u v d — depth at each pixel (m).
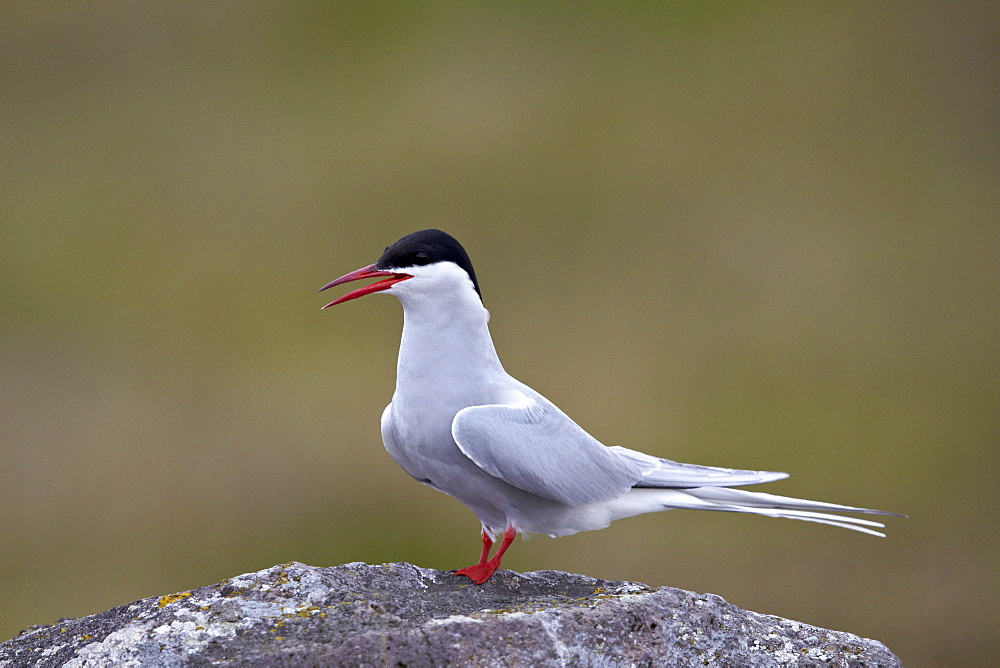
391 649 5.04
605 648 5.25
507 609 5.36
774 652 5.50
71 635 5.37
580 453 6.50
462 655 5.06
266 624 5.32
